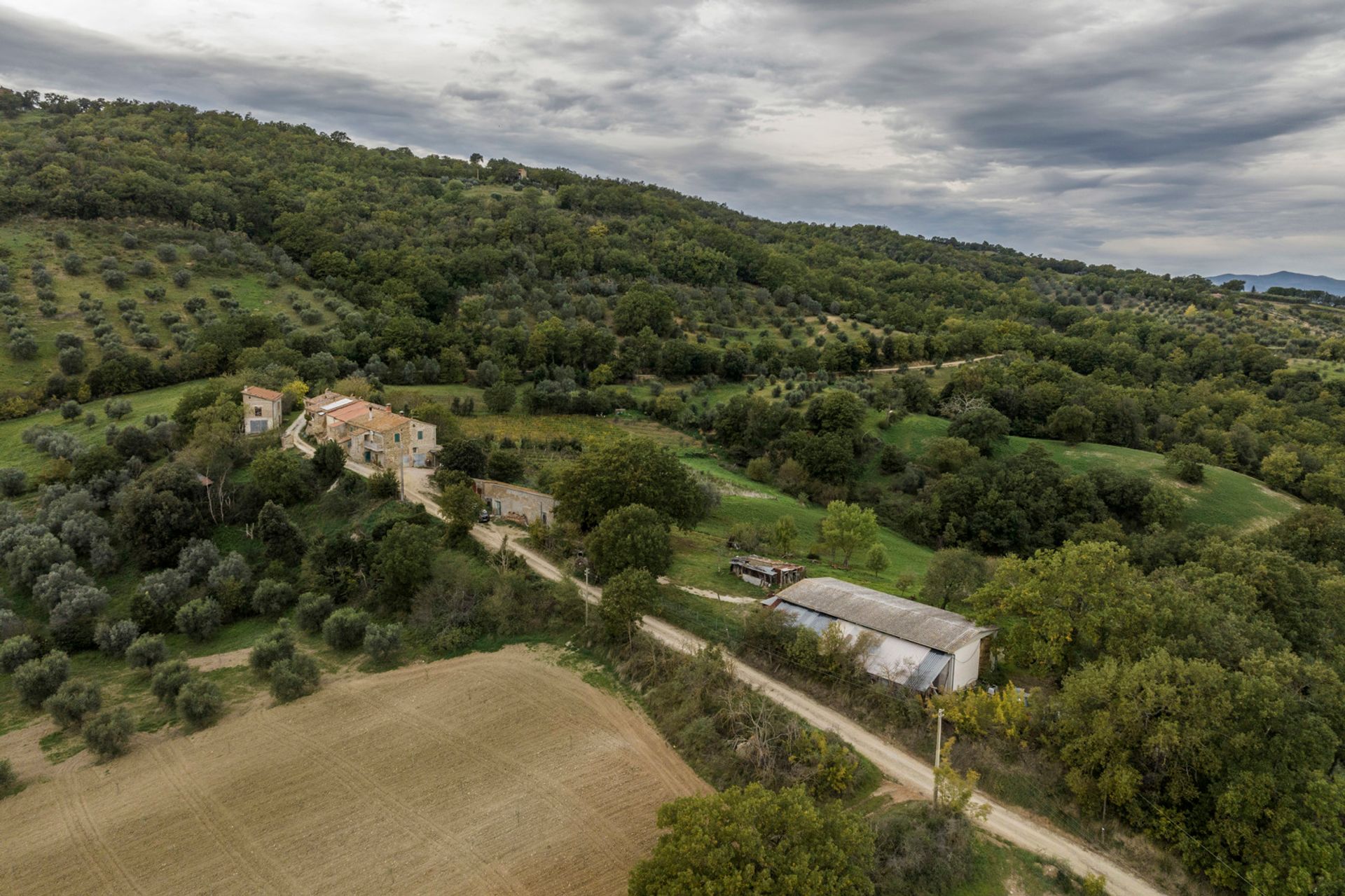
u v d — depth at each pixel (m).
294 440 96.31
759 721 47.28
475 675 57.44
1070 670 49.09
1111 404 136.25
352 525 77.12
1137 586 51.69
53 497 80.69
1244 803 36.66
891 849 37.66
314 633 65.94
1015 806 41.91
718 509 95.12
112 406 103.75
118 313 133.38
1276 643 50.22
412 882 37.09
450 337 145.50
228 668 60.62
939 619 55.09
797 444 122.88
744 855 31.80
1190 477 113.06
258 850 39.47
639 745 48.62
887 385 149.62
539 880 37.19
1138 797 39.97
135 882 37.28
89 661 62.81
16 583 70.06
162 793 44.53
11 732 52.56
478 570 69.12
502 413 126.50
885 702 48.78
